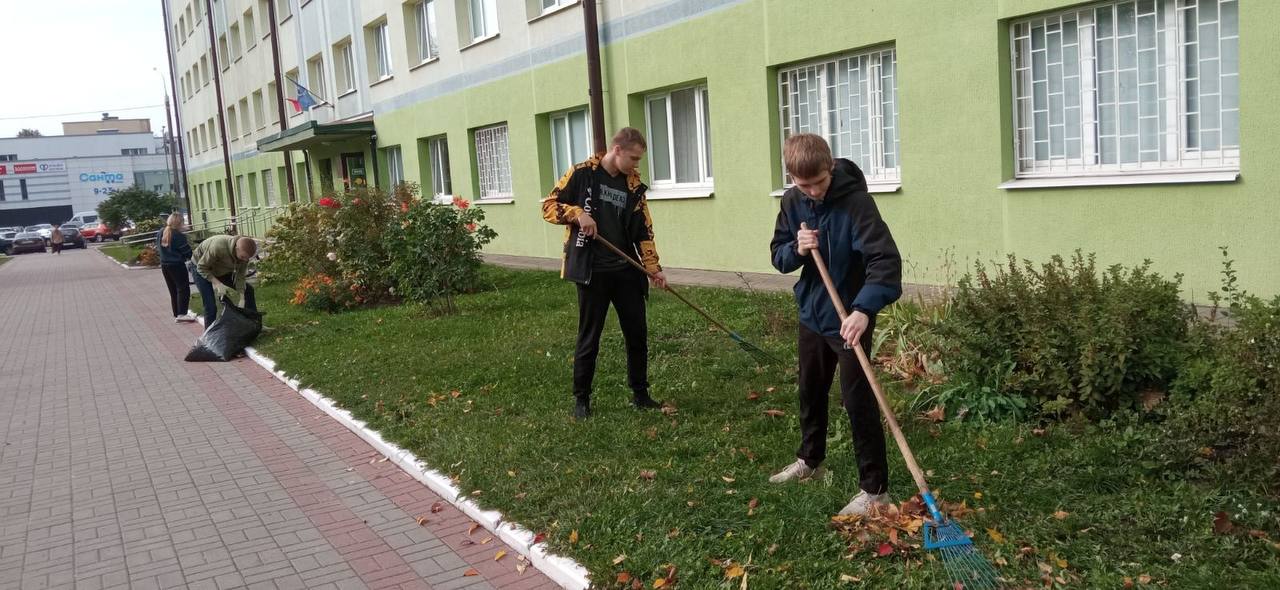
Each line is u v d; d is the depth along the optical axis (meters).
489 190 18.97
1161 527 3.68
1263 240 7.37
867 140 10.77
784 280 11.38
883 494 4.12
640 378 6.12
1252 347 4.15
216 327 10.03
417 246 11.24
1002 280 5.57
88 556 4.67
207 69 42.81
